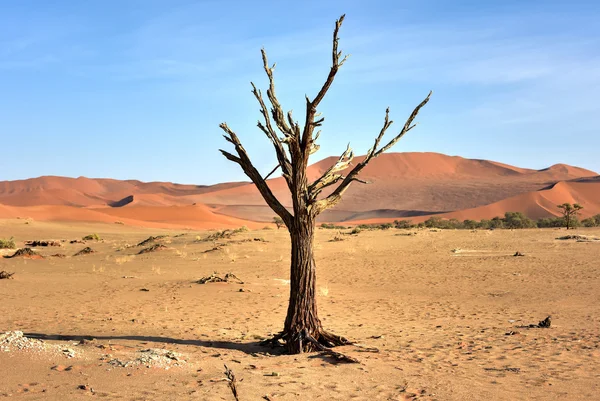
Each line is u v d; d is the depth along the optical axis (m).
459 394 6.48
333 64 8.48
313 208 9.27
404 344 10.12
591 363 8.34
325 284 21.34
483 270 24.44
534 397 6.41
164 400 5.82
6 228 59.41
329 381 6.95
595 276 21.52
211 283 19.72
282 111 9.16
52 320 12.78
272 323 12.61
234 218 121.69
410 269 25.53
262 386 6.56
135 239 52.03
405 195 174.75
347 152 10.11
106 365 7.14
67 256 34.19
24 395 5.84
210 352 8.80
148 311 14.33
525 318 13.44
